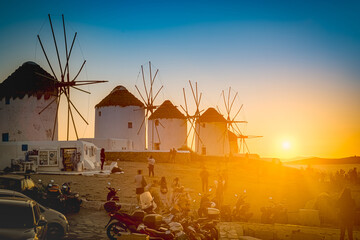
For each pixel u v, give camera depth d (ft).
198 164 174.50
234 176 141.90
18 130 141.49
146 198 44.57
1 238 26.99
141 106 215.92
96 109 216.74
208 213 46.60
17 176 50.24
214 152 247.50
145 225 36.96
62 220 39.17
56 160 107.24
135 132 211.61
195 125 231.71
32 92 142.41
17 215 30.01
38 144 107.24
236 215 56.59
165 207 57.72
